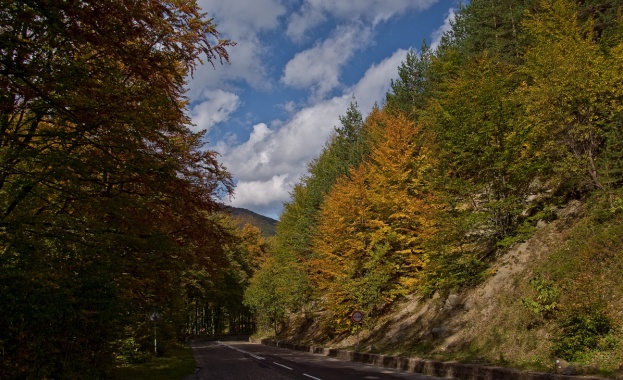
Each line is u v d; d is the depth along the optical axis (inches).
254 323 3100.4
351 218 1090.7
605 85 594.9
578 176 651.5
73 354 414.3
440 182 808.3
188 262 555.8
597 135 642.2
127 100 358.9
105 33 310.3
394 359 743.7
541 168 706.8
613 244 540.7
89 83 315.6
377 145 1229.1
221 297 2440.9
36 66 285.6
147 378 557.6
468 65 861.8
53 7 268.8
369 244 1077.1
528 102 708.0
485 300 719.7
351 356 939.3
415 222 987.3
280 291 1632.6
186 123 501.7
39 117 332.5
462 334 701.3
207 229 516.1
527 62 764.0
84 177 351.9
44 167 330.0
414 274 982.4
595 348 443.8
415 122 1186.6
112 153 378.6
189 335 2706.7
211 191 513.3
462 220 743.7
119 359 692.1
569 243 621.9
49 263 341.7
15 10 257.0
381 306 1112.8
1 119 311.3
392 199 995.9
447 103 827.4
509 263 729.6
